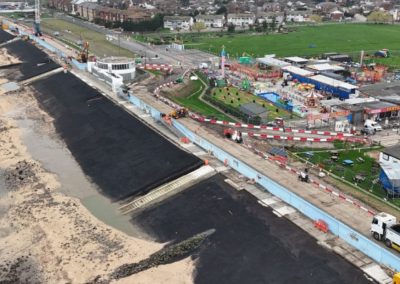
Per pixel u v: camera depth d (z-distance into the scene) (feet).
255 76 485.56
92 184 259.19
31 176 268.41
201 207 214.90
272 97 401.49
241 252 180.65
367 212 195.11
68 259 189.98
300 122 340.80
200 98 413.39
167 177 245.45
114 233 208.13
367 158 279.69
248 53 618.03
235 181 229.45
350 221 188.03
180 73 485.15
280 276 165.17
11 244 202.28
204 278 171.53
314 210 190.70
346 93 404.77
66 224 216.54
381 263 162.81
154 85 420.77
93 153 294.87
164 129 304.71
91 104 370.73
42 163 287.07
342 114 341.82
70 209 230.68
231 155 246.88
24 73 507.71
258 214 199.82
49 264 187.62
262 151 277.64
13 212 229.25
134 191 242.99
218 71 505.25
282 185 220.23
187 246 189.47
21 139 327.06
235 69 516.32
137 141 291.58
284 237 182.80
